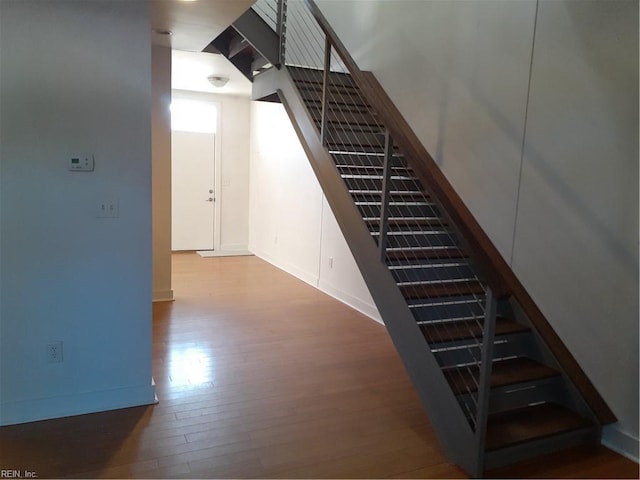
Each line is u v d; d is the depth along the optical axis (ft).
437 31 11.76
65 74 7.56
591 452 7.84
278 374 10.35
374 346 12.20
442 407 7.69
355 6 15.02
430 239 10.78
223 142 24.07
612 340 7.93
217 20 10.09
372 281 9.37
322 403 9.12
